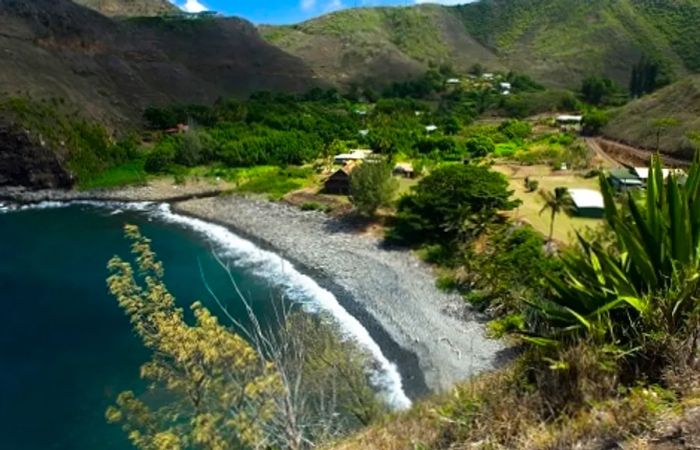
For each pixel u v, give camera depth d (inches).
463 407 270.8
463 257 1845.5
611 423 205.3
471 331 1455.5
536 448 212.7
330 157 3671.3
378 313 1612.9
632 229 275.1
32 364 1381.6
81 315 1678.2
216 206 2871.6
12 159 3243.1
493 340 1385.3
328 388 532.7
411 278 1844.2
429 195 2097.7
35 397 1237.1
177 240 2384.4
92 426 1130.7
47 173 3280.0
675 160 3132.4
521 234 1809.8
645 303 241.3
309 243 2255.2
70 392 1253.1
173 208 2903.5
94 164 3553.2
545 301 301.9
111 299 1797.5
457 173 2130.9
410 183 2915.8
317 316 1565.0
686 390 212.7
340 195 2785.4
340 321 1569.9
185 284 1872.5
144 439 354.3
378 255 2070.6
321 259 2076.8
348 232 2338.8
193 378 330.0
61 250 2311.8
